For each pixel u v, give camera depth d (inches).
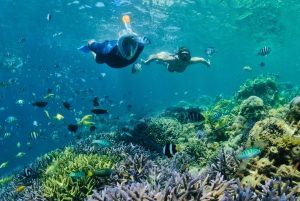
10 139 1739.7
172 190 119.1
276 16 1059.3
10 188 324.5
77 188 198.8
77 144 389.4
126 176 188.7
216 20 1128.2
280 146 161.2
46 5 993.5
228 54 2106.3
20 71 2260.1
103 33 1408.7
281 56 2444.6
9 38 1387.8
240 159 161.9
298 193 130.0
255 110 369.1
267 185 126.2
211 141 349.1
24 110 2778.1
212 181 134.5
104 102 647.1
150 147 341.4
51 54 2027.6
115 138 381.1
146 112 1300.4
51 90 569.3
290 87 948.6
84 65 2878.9
